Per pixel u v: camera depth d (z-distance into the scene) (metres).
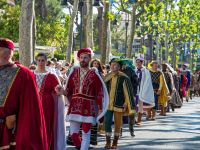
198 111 25.61
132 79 15.35
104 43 30.56
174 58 68.50
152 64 20.69
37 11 58.88
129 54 36.50
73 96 11.14
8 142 6.31
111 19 30.61
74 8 32.19
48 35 53.19
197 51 95.06
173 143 13.91
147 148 12.91
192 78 40.47
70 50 32.34
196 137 15.27
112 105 12.65
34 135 6.25
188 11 57.97
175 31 63.00
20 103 6.32
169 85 22.59
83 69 11.12
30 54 17.98
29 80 6.36
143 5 36.19
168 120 20.30
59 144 10.19
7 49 6.37
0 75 6.34
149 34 55.03
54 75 10.20
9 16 46.53
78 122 11.16
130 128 15.12
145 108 18.91
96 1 30.44
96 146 13.13
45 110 10.05
